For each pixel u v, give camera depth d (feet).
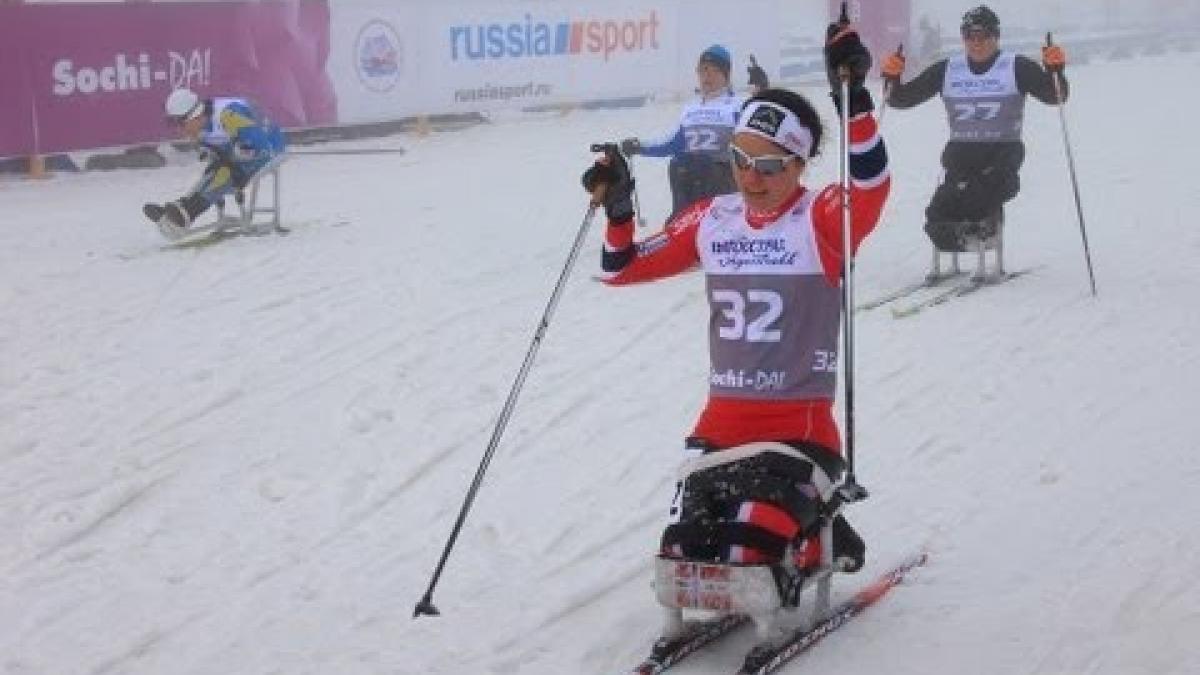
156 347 45.39
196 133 62.85
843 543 24.52
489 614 25.93
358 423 37.42
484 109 109.40
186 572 28.14
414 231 66.74
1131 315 47.80
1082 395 39.06
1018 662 23.40
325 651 24.44
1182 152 88.07
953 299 50.93
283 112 96.68
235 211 73.41
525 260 59.93
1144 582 26.53
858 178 22.17
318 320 48.98
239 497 32.37
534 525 30.53
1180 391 39.09
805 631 23.84
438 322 48.67
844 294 22.21
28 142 84.33
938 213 52.29
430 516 31.22
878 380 40.98
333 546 29.50
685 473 22.89
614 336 46.75
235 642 24.93
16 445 35.68
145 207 61.72
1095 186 76.28
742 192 22.94
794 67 142.41
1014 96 51.57
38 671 23.81
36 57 83.87
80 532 30.27
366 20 100.68
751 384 22.80
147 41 88.48
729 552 21.85
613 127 108.37
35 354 44.52
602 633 24.94
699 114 56.08
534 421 37.78
